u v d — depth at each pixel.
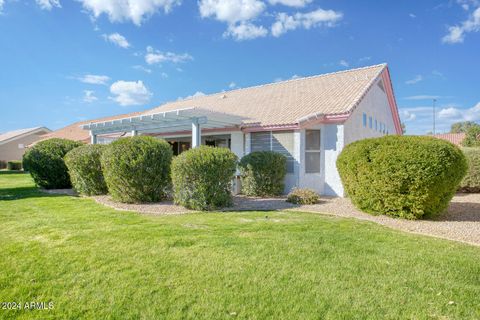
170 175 11.17
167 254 5.35
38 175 16.17
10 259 5.10
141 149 11.03
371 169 8.94
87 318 3.52
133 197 11.20
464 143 31.16
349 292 4.08
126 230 6.89
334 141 14.05
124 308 3.71
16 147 46.66
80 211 9.52
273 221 8.01
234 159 10.77
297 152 14.16
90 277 4.47
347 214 9.33
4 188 16.91
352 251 5.59
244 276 4.52
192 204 10.02
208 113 13.68
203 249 5.61
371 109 17.58
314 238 6.36
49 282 4.32
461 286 4.26
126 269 4.73
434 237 6.75
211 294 4.01
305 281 4.38
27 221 7.89
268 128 14.81
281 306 3.74
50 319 3.50
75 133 34.59
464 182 14.39
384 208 8.94
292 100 17.55
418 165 8.12
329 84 18.55
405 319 3.49
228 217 8.57
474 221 8.31
